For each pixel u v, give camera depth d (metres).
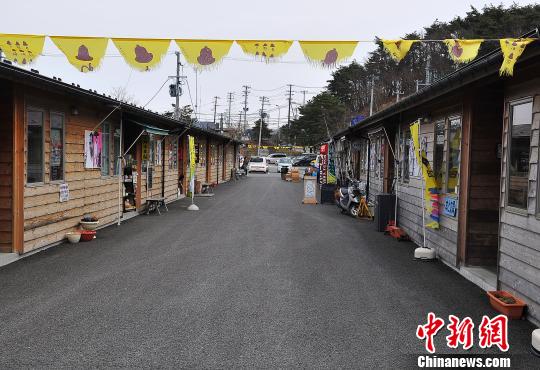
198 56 6.68
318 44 6.61
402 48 6.36
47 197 9.08
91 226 10.36
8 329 4.96
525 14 33.72
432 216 8.94
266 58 6.66
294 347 4.62
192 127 19.97
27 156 8.42
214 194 22.62
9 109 7.93
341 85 60.72
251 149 85.69
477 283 7.00
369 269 7.90
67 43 6.73
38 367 4.09
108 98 10.26
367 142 18.62
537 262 5.36
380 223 11.98
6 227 8.09
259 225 12.65
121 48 6.73
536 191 5.42
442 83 7.13
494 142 7.50
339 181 20.80
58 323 5.15
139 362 4.22
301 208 17.22
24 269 7.48
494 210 7.55
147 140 15.27
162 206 16.67
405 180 11.61
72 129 10.09
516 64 5.54
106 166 12.22
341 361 4.33
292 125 81.50
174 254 8.77
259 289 6.57
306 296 6.28
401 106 9.97
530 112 5.66
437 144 9.25
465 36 32.25
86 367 4.11
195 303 5.90
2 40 6.69
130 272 7.39
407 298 6.28
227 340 4.76
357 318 5.46
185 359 4.30
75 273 7.28
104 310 5.59
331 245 10.00
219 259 8.41
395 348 4.64
